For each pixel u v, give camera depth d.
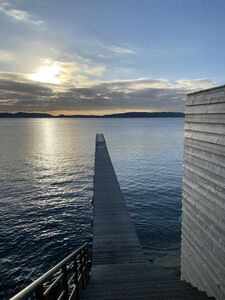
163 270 9.51
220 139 6.12
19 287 15.88
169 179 38.00
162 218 24.20
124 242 12.98
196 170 7.61
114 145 81.06
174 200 29.00
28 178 40.97
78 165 51.66
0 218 25.44
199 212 7.36
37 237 21.62
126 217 16.33
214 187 6.45
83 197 32.12
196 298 6.20
